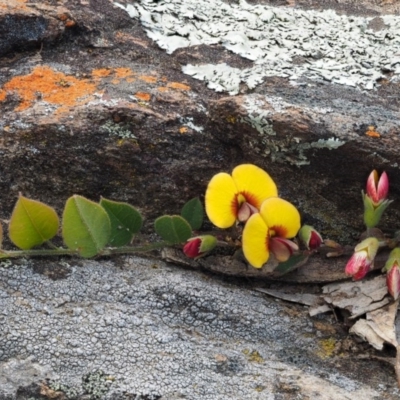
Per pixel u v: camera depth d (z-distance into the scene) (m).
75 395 0.19
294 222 0.20
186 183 0.21
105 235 0.20
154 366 0.20
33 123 0.21
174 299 0.21
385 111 0.21
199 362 0.20
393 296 0.20
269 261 0.21
